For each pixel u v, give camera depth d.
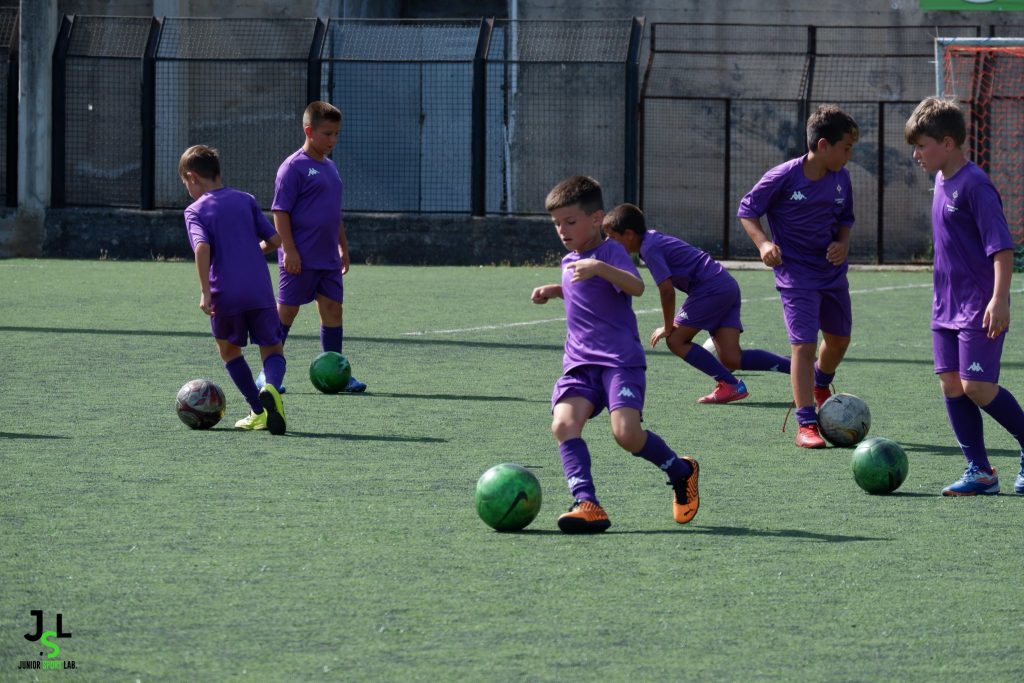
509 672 4.34
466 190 27.70
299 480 7.55
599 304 6.41
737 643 4.64
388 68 27.61
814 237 9.09
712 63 28.23
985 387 7.14
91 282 21.64
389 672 4.34
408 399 10.87
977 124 26.56
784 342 14.92
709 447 8.85
